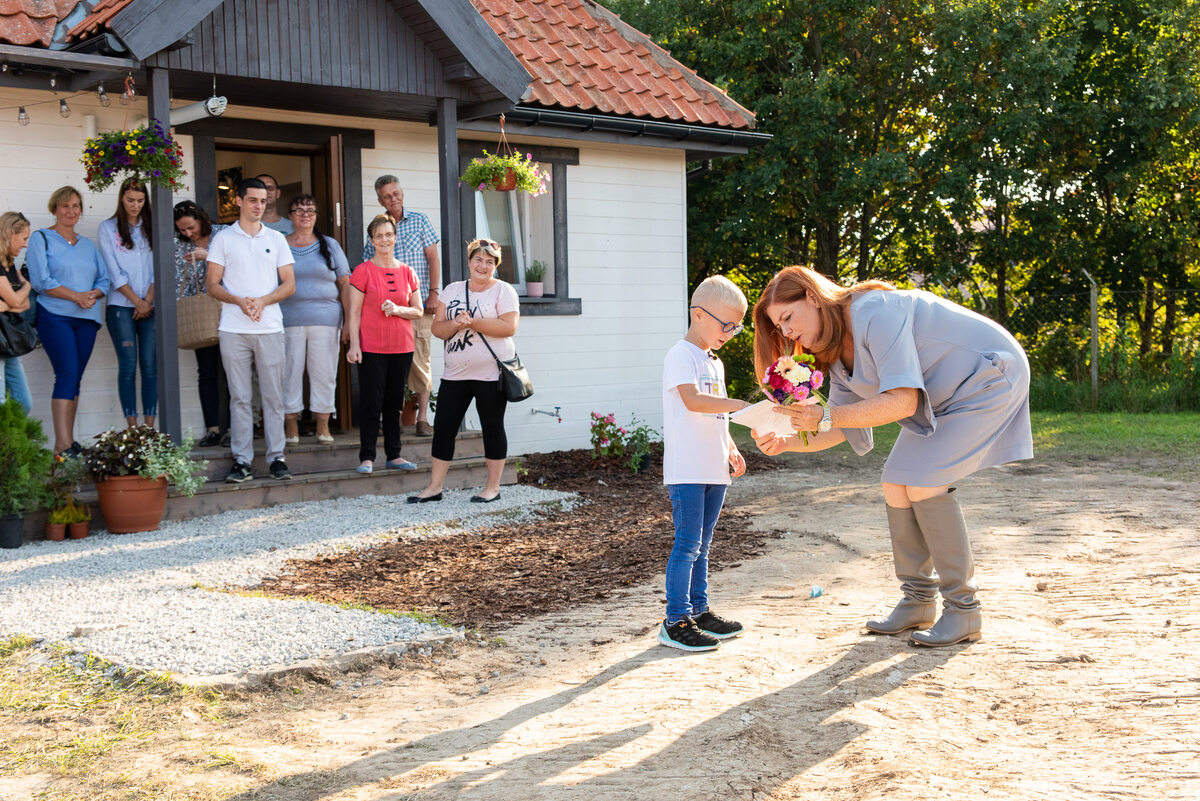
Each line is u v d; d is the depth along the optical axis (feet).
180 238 28.86
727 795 10.22
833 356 14.65
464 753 11.73
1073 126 59.00
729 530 24.54
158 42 24.45
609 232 40.06
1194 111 57.57
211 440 28.94
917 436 14.61
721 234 57.93
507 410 37.70
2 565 20.94
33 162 27.94
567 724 12.48
